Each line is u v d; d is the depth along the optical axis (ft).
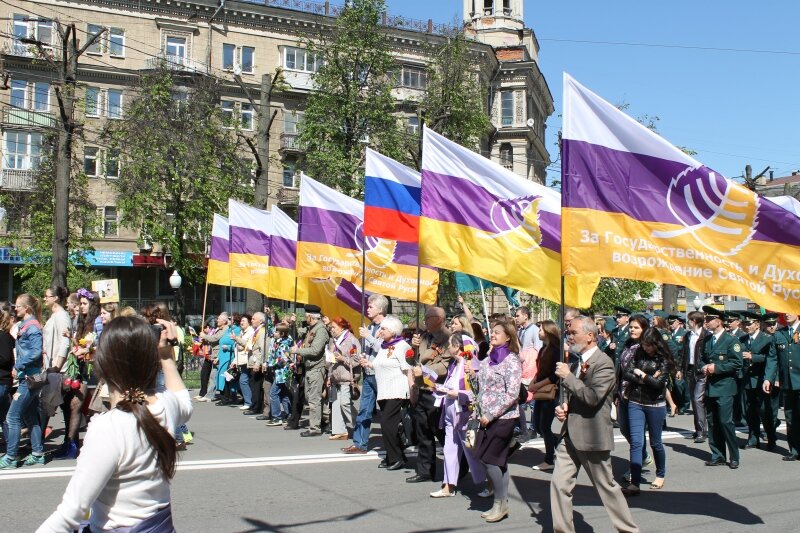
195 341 70.23
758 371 38.24
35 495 25.43
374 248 38.60
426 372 28.50
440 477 29.76
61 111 68.33
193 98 112.57
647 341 27.55
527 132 163.02
